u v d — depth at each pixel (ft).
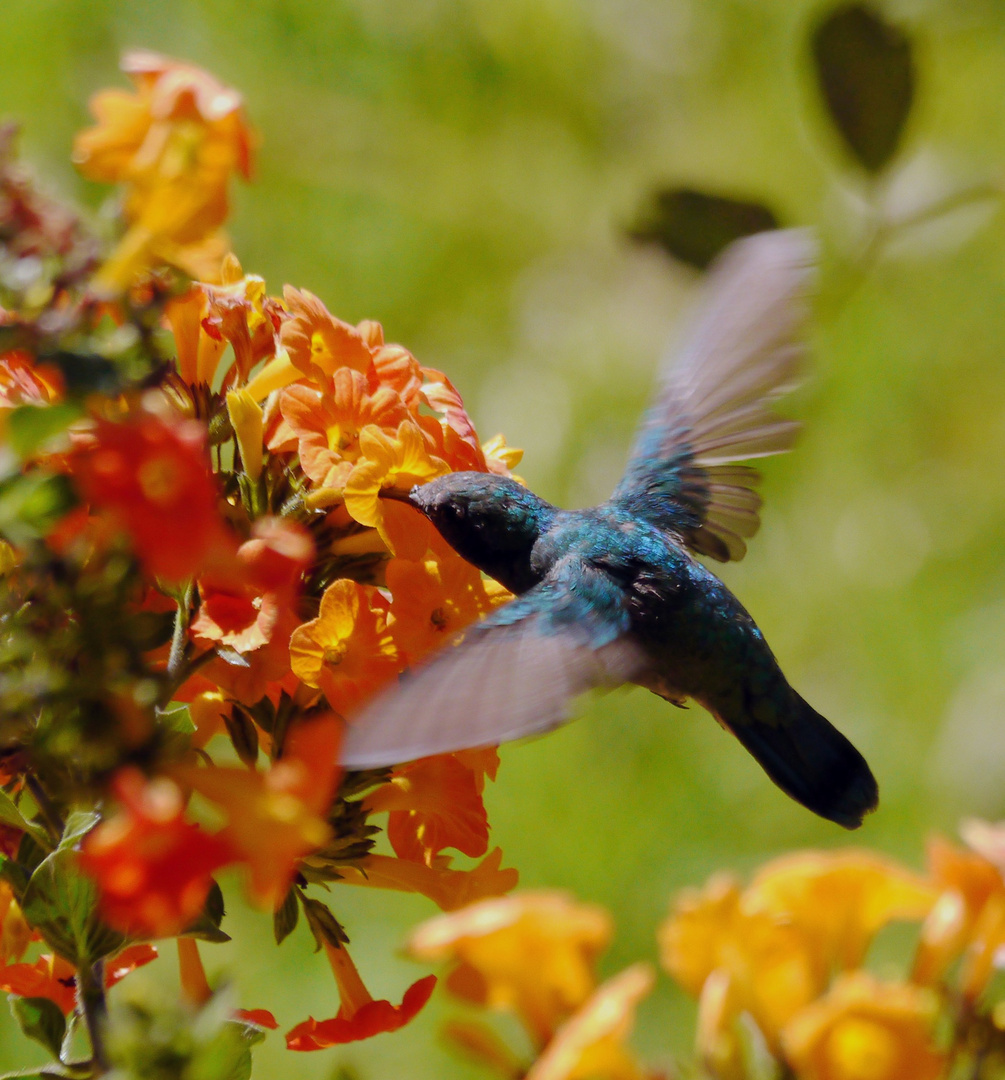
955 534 13.66
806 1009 8.30
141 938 8.43
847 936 8.35
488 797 12.51
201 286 8.59
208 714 8.57
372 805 8.60
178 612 8.45
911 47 8.90
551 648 8.59
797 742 8.80
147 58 8.32
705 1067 8.31
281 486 8.59
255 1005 10.84
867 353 13.53
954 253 12.48
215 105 8.30
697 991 8.33
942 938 8.37
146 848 8.23
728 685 8.80
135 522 8.25
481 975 8.32
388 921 11.52
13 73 13.23
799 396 9.08
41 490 8.30
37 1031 8.45
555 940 8.31
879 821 12.73
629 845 12.49
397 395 8.62
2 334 8.28
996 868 8.38
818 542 13.79
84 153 8.30
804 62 8.93
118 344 8.30
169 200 8.29
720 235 8.96
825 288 8.98
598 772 12.69
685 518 8.96
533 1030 8.32
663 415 9.00
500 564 8.75
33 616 8.34
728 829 12.73
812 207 13.46
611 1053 8.27
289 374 8.63
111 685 8.34
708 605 8.81
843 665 13.53
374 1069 10.77
